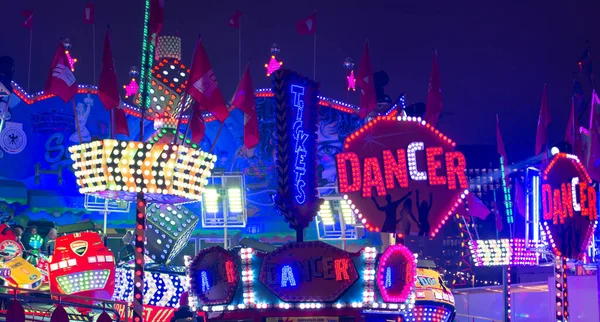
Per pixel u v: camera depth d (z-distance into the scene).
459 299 39.31
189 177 21.89
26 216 34.88
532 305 37.09
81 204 35.62
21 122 35.34
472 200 36.50
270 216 36.44
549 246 28.59
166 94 25.94
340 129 36.91
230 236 36.25
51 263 24.38
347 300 22.06
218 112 22.39
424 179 23.00
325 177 36.41
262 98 36.91
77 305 21.27
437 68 26.62
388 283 22.28
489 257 36.00
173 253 31.58
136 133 35.75
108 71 22.12
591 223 29.67
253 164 36.66
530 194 31.08
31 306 24.94
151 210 31.27
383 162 23.02
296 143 23.39
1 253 24.69
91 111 36.09
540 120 33.97
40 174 35.28
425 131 23.19
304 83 23.80
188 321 27.12
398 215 22.88
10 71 34.06
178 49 27.80
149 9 22.08
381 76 34.69
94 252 24.67
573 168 29.39
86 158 21.41
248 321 22.62
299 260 22.16
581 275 35.62
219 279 22.67
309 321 22.30
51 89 22.22
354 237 34.59
